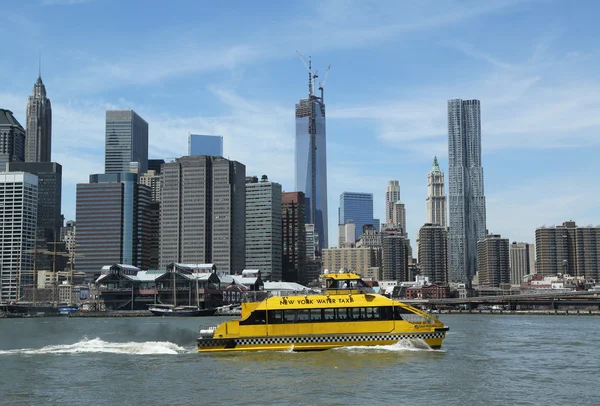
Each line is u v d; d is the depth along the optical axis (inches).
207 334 3132.4
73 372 2655.0
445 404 2044.8
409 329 3090.6
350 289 3176.7
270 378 2429.9
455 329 6230.3
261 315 3058.6
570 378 2554.1
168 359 2979.8
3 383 2422.5
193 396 2156.7
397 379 2418.8
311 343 3038.9
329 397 2122.3
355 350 3048.7
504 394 2202.3
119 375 2568.9
